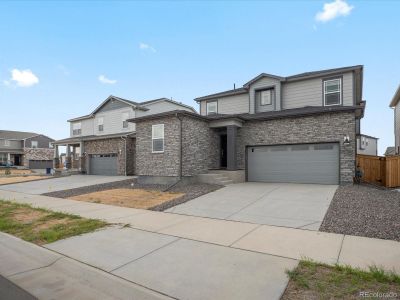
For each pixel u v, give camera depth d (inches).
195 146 573.3
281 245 192.4
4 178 874.8
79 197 451.2
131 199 412.8
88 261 173.6
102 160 908.6
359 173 506.3
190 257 174.7
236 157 591.8
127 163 832.9
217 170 581.9
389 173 490.3
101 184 611.2
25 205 382.3
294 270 147.8
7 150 1722.4
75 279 149.9
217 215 296.0
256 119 578.6
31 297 129.5
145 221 275.6
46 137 1889.8
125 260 173.6
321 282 133.0
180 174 534.6
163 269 157.8
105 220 281.1
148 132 594.2
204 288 133.0
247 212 303.7
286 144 553.9
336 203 321.1
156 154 577.0
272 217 277.7
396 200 331.3
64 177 842.2
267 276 142.7
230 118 575.5
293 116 542.6
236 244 198.1
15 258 184.4
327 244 190.5
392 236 202.5
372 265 151.3
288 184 519.5
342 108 490.0
